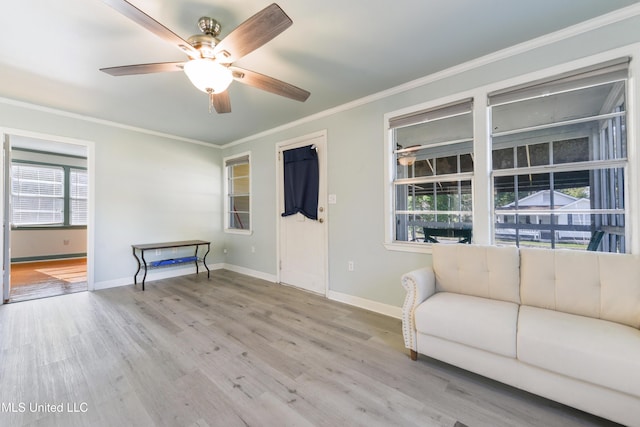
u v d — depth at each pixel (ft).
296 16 5.91
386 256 9.65
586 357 4.41
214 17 5.90
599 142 6.77
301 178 12.38
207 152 16.55
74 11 5.63
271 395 5.43
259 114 11.79
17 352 7.00
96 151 12.51
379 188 9.82
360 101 10.27
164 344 7.44
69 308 10.11
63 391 5.54
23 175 18.81
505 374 5.28
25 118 10.77
